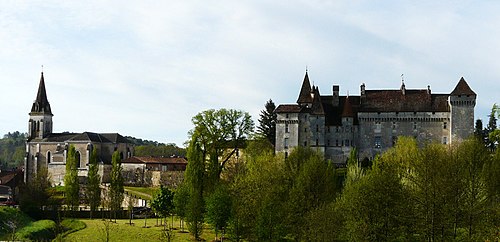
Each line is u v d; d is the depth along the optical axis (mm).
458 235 70625
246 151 151375
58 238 85000
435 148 99812
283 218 81125
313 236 72125
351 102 184625
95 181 125000
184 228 100188
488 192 77562
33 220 114000
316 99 178875
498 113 129125
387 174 72750
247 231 85375
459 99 171500
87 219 115562
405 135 176000
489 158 99750
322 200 87438
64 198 138875
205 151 130000
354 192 72062
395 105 178250
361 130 178375
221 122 131125
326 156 177750
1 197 165625
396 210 69188
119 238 89438
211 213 87625
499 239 62281
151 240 88375
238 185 92375
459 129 171500
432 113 174625
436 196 69125
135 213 122938
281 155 153625
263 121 198875
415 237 72562
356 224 68938
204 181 102562
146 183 184125
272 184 93375
